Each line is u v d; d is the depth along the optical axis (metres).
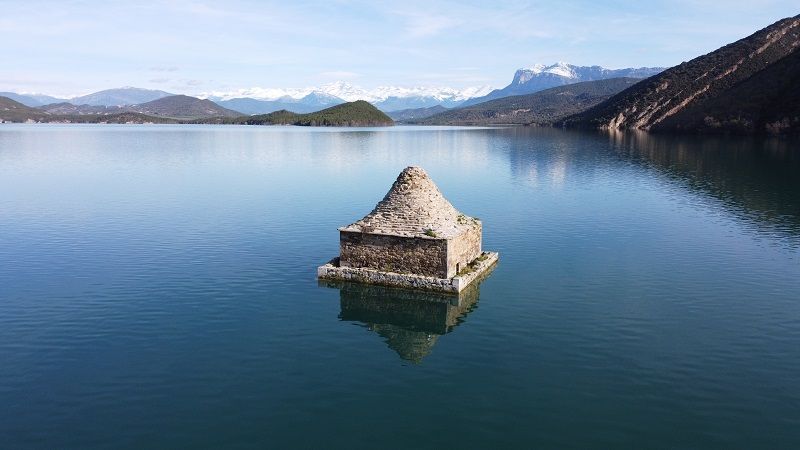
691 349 23.67
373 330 26.02
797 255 38.25
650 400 19.64
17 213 52.72
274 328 26.02
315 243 41.34
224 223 48.41
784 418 18.45
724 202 60.16
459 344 24.45
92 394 19.91
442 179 81.94
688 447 17.00
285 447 17.03
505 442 17.28
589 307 28.66
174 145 156.75
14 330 25.38
